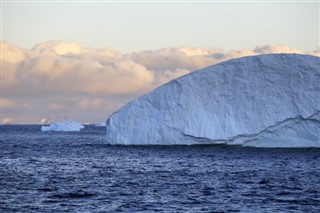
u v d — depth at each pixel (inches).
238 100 7465.6
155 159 6560.0
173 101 7662.4
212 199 3698.3
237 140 7470.5
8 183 4384.8
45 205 3442.4
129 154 7219.5
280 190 4092.0
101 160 6535.4
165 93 7755.9
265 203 3567.9
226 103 7495.1
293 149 7475.4
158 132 7721.5
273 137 7519.7
